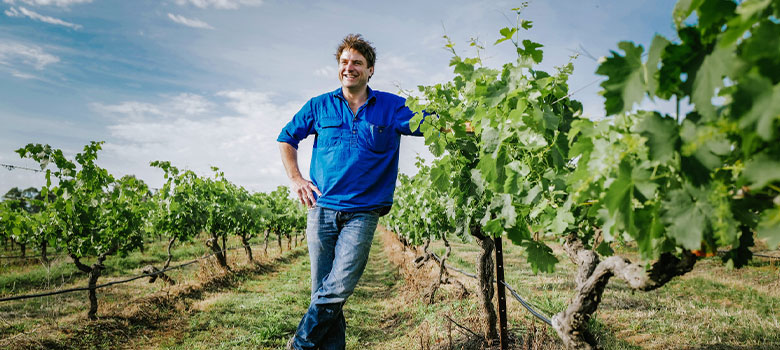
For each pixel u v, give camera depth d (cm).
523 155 202
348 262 222
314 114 256
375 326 640
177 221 1091
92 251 730
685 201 96
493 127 198
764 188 89
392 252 1612
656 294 609
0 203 695
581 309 159
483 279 385
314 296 230
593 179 115
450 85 289
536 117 166
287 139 261
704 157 87
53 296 858
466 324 461
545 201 190
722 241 93
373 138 239
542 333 356
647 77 90
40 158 667
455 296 660
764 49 64
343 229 233
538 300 555
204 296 877
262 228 1620
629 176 103
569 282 706
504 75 195
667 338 408
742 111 69
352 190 234
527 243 216
